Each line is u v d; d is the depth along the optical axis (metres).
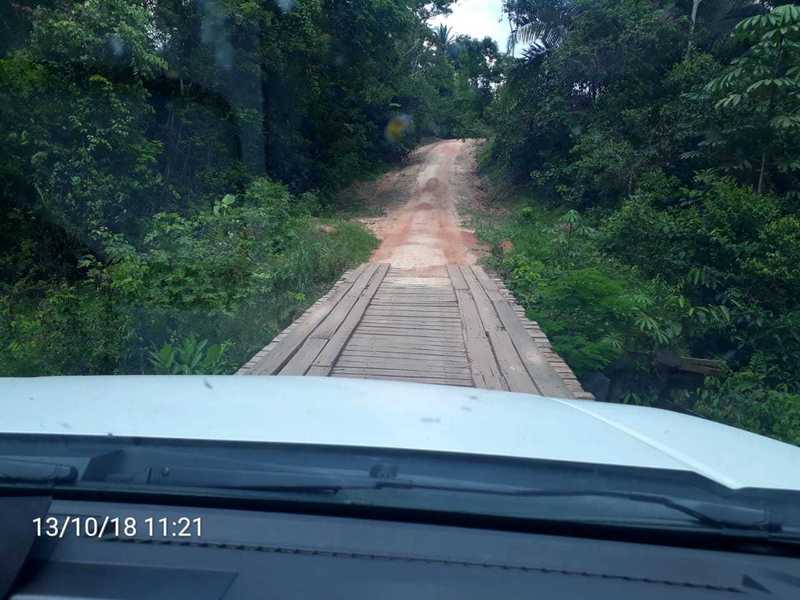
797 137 13.50
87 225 11.84
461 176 32.88
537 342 7.41
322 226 18.19
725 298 10.67
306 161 25.06
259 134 20.47
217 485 1.60
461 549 1.47
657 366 9.29
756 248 10.84
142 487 1.60
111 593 1.33
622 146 19.17
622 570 1.44
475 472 1.70
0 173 11.23
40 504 1.49
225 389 2.61
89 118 12.22
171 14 16.41
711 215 11.70
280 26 20.50
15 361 5.89
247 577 1.38
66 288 6.75
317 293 11.23
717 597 1.38
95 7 12.73
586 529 1.54
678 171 18.30
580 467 1.75
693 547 1.52
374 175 32.34
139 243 12.39
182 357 6.45
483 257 14.79
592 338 8.79
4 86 11.30
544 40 24.56
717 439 2.36
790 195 13.67
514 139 25.41
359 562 1.43
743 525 1.54
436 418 2.24
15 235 11.34
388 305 9.54
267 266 10.11
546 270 11.59
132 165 12.84
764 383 9.40
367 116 32.44
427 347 7.29
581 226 13.70
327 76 25.36
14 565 1.37
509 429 2.15
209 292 7.59
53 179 11.65
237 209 12.92
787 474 1.89
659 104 19.38
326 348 6.93
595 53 21.52
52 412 2.07
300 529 1.51
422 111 35.88
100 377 2.79
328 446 1.79
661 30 20.45
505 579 1.40
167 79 17.08
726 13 20.02
